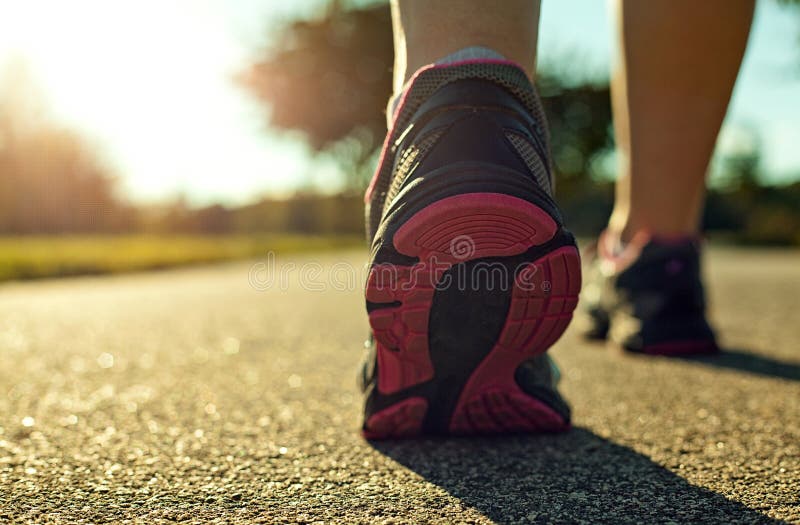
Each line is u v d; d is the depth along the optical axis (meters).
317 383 1.25
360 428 0.89
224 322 2.18
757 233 14.94
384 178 0.81
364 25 13.87
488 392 0.85
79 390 1.18
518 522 0.62
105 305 2.72
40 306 2.68
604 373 1.34
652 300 1.55
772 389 1.18
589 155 13.51
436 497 0.68
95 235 19.84
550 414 0.89
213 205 17.16
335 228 16.05
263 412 1.03
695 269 1.54
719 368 1.39
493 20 0.80
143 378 1.29
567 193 14.08
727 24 1.32
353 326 2.10
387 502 0.67
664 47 1.38
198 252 7.24
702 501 0.67
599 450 0.84
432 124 0.74
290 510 0.65
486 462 0.80
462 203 0.68
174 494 0.69
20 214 24.42
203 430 0.93
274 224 16.92
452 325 0.75
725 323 2.12
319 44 13.88
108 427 0.94
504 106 0.75
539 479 0.74
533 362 0.89
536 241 0.71
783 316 2.29
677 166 1.49
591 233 15.24
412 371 0.82
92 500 0.67
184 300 2.96
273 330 2.00
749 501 0.67
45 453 0.82
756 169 17.88
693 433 0.92
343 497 0.68
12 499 0.67
